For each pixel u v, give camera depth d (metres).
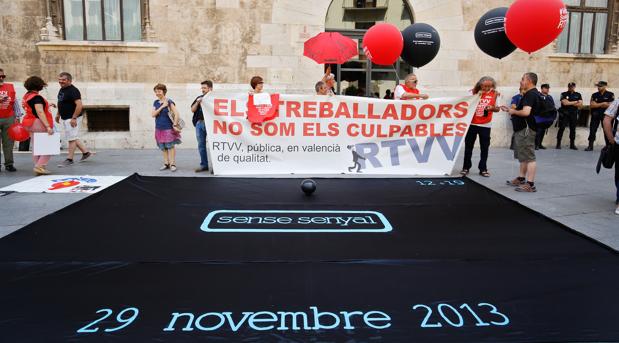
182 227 5.14
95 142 11.12
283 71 11.39
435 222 5.41
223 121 7.89
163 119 8.19
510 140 12.39
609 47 13.07
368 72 12.09
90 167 8.67
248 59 11.28
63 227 5.09
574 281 3.79
